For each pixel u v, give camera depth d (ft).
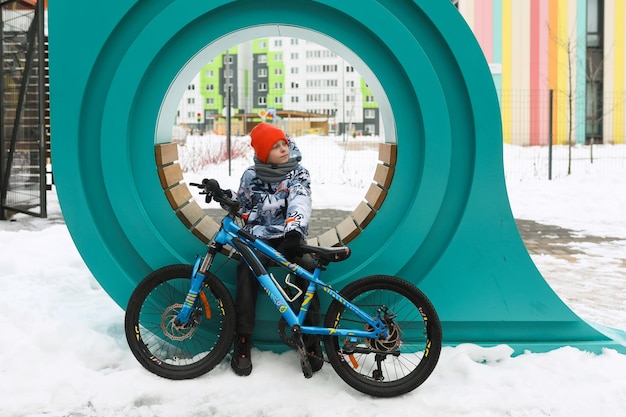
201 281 10.53
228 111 51.47
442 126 11.19
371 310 11.21
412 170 11.54
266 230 11.12
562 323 11.48
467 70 11.13
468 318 11.41
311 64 245.24
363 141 90.43
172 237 11.69
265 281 10.33
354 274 11.35
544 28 77.92
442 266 11.42
